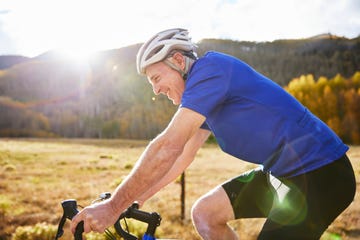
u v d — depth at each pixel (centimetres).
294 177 194
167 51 192
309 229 187
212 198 226
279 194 202
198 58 203
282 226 191
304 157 192
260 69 18062
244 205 222
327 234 865
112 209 167
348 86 10550
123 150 6500
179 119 178
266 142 195
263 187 222
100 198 188
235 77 192
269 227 194
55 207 1478
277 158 196
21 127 15225
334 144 199
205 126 237
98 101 17025
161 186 237
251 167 2978
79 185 2225
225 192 225
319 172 191
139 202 227
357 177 1559
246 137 198
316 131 196
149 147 175
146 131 13512
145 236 176
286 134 191
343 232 879
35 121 15525
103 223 163
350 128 8944
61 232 177
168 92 202
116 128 13988
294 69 17762
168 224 1170
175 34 196
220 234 221
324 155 193
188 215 1280
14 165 3478
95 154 5291
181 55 196
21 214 1311
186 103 180
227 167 3238
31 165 3509
